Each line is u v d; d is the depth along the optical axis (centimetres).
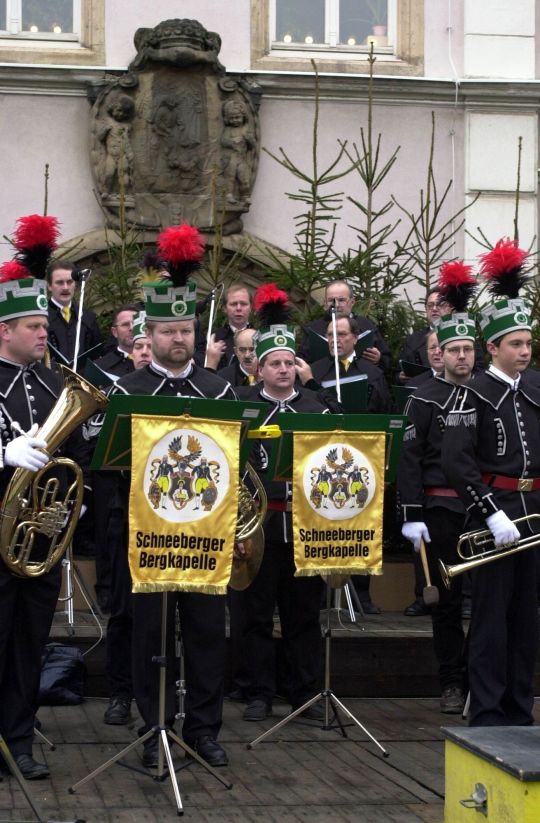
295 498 694
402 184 1459
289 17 1463
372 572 702
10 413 621
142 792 623
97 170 1378
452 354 811
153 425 608
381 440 705
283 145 1433
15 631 627
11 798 606
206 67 1380
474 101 1473
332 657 858
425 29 1471
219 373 928
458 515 806
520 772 490
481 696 682
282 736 741
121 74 1395
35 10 1414
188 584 612
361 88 1445
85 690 830
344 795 629
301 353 1022
